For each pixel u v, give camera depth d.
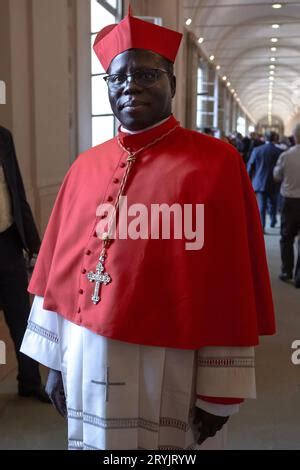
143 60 1.41
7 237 2.90
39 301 1.70
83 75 6.79
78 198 1.58
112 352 1.42
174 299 1.38
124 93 1.44
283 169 6.01
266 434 2.82
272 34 26.03
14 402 3.11
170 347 1.39
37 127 5.33
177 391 1.43
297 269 5.98
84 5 6.73
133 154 1.48
